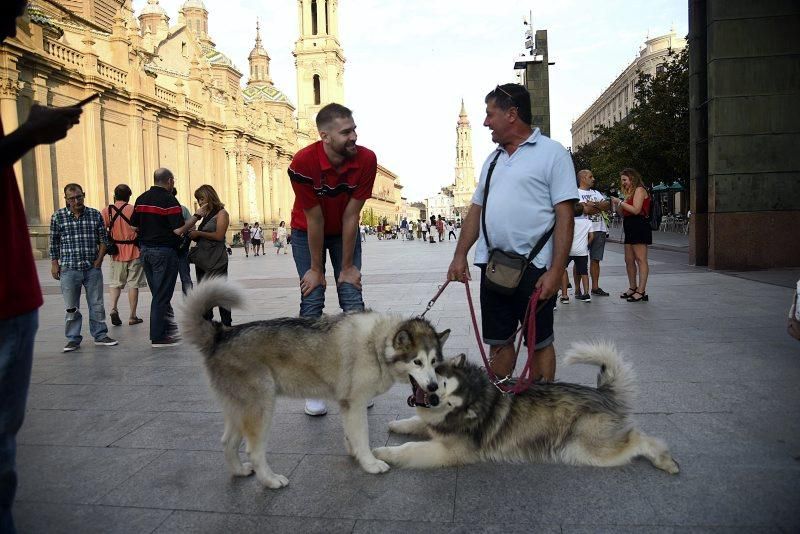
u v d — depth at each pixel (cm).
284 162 6606
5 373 250
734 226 1296
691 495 327
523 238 420
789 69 1243
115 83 3369
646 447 360
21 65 2594
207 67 4769
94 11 4078
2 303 246
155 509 330
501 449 381
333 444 422
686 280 1198
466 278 456
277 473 374
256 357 362
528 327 405
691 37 1442
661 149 3400
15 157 240
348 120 440
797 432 405
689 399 475
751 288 1043
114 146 3388
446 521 310
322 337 375
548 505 323
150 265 759
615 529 296
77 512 328
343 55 9006
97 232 781
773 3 1234
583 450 370
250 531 305
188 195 4272
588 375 571
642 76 3562
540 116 2325
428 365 364
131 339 831
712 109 1284
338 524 310
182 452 411
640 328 752
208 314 381
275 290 1368
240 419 355
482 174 458
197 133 4538
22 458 403
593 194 1017
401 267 1888
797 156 1256
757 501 318
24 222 262
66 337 794
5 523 257
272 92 7938
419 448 379
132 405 516
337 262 529
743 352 612
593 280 1063
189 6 6794
